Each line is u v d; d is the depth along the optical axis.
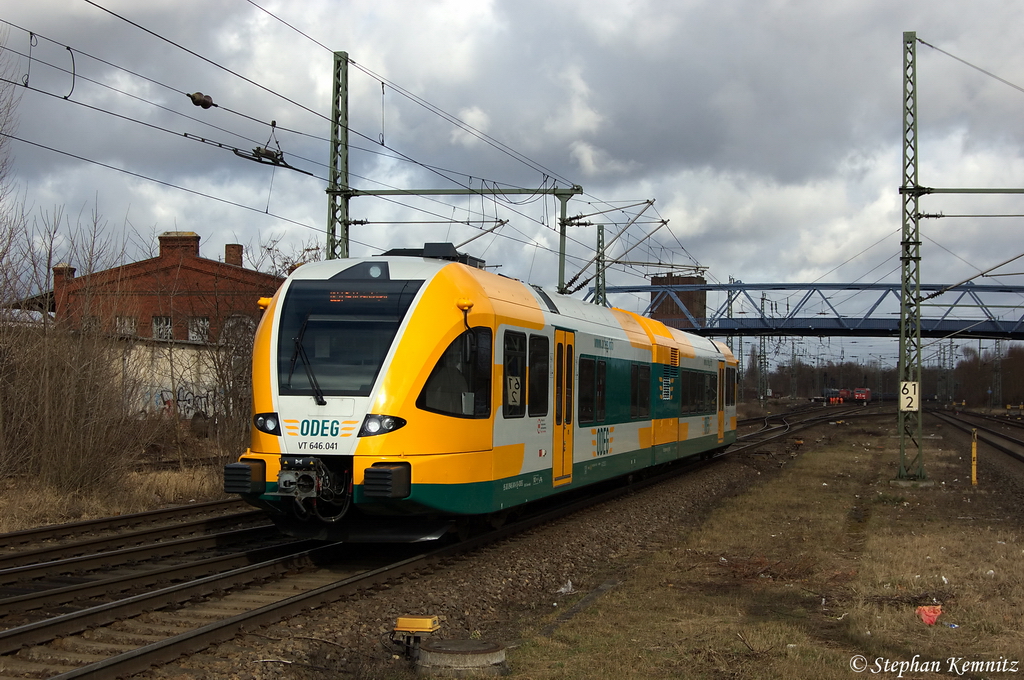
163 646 6.55
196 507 15.15
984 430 48.47
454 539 12.17
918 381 20.70
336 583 8.88
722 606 8.86
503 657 6.87
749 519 14.81
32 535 12.02
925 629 7.73
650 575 10.56
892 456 29.47
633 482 20.05
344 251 21.97
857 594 9.16
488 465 11.31
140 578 9.34
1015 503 17.27
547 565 11.13
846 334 76.06
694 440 22.75
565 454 14.05
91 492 15.30
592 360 15.34
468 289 11.34
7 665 6.46
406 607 8.63
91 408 15.55
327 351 10.50
